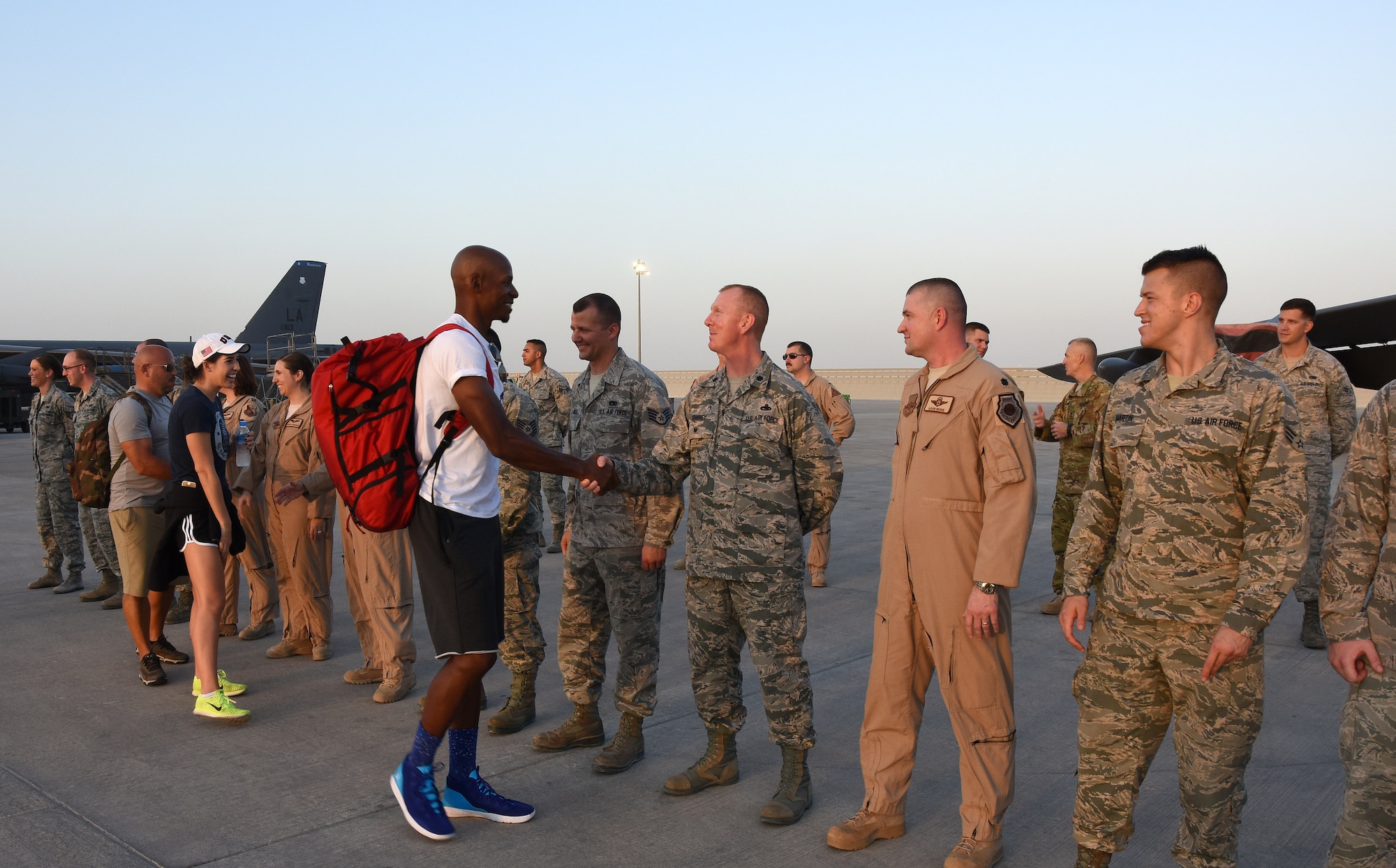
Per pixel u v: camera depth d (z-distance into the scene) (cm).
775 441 310
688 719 416
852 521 1034
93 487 458
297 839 296
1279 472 219
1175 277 235
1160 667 236
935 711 419
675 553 840
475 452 287
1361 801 204
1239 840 293
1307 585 510
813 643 538
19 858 282
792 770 316
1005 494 263
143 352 475
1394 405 207
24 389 2648
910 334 288
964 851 273
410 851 288
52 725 405
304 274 4000
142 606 460
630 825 308
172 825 306
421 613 616
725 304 317
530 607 401
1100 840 247
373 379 277
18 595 679
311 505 496
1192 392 233
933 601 277
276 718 416
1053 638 546
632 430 371
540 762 364
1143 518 236
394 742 385
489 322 304
